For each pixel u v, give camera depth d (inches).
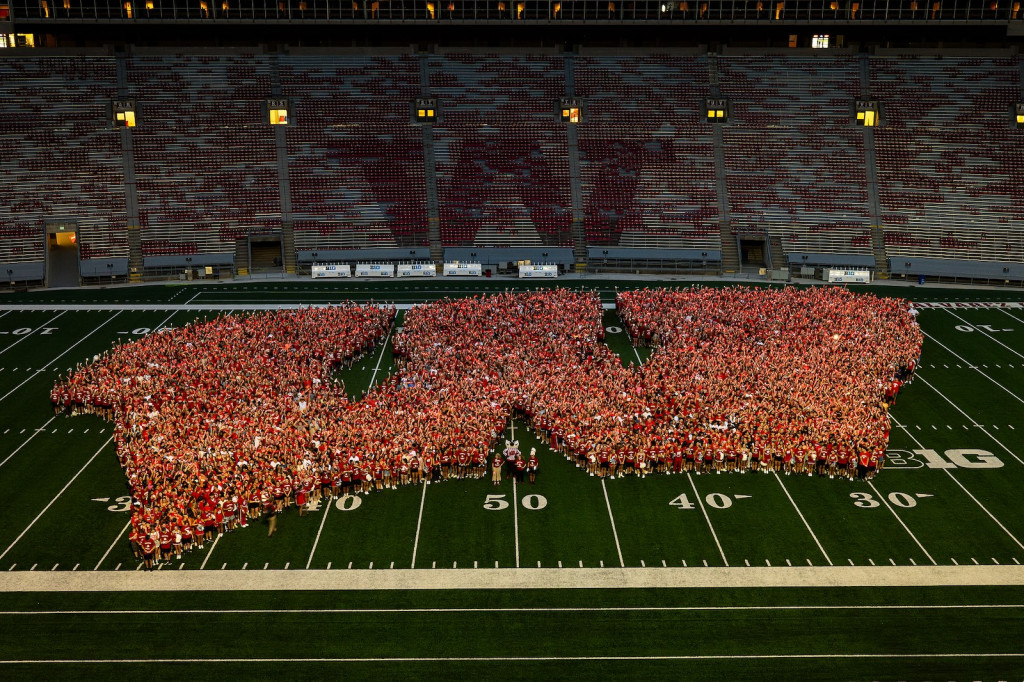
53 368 1939.0
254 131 2945.4
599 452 1466.5
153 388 1649.9
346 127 2989.7
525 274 2684.5
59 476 1471.5
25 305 2406.5
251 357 1798.7
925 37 3216.0
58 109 2896.2
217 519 1294.3
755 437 1492.4
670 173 2930.6
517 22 3100.4
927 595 1182.9
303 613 1147.9
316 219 2802.7
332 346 1891.0
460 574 1224.2
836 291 2235.5
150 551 1217.4
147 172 2827.3
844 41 3238.2
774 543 1294.3
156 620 1131.9
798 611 1154.7
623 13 3105.3
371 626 1125.1
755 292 2206.0
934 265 2659.9
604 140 3011.8
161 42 3149.6
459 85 3122.5
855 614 1148.5
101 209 2741.1
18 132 2839.6
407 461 1438.2
